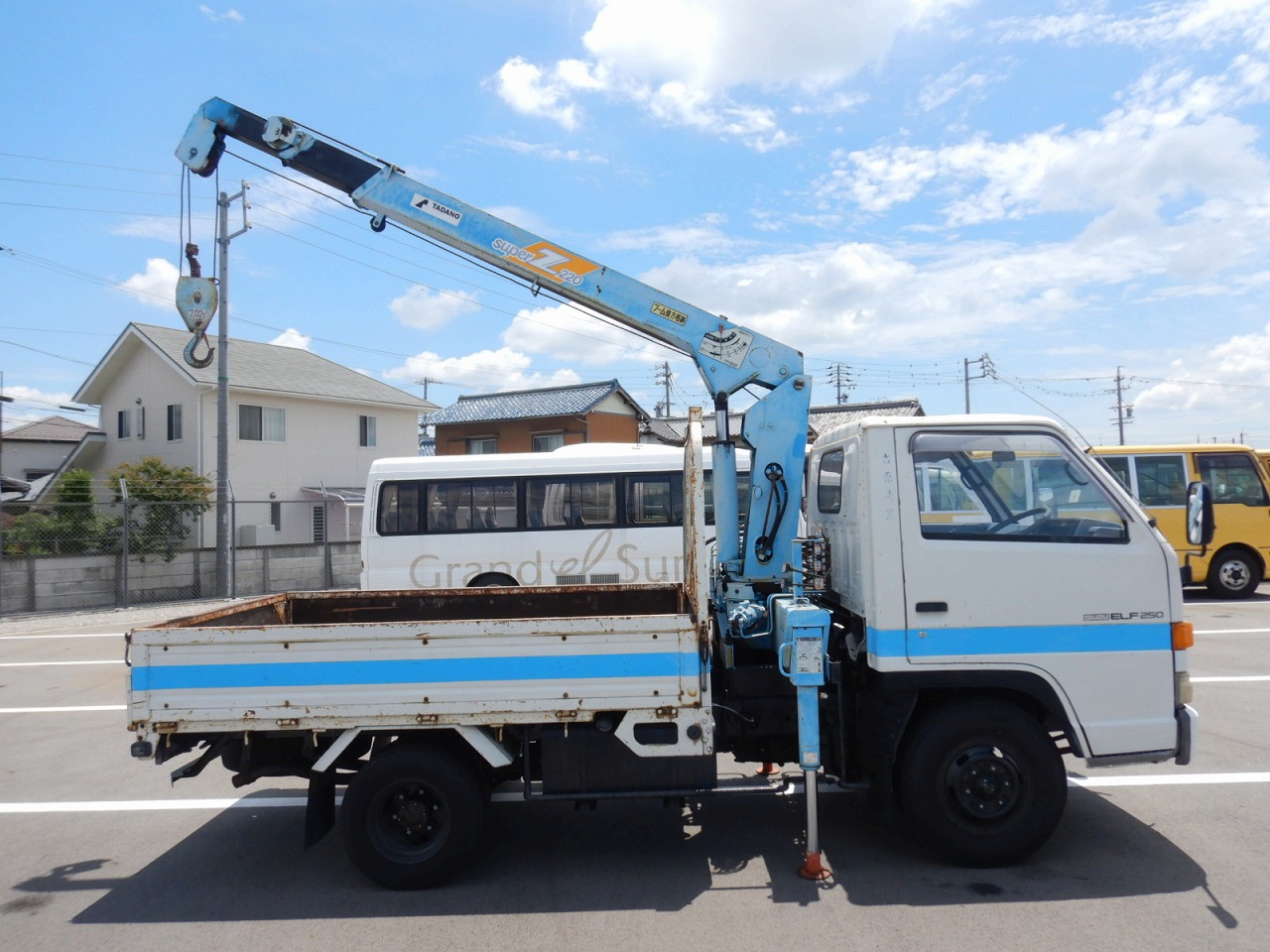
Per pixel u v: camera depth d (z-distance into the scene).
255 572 18.52
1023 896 3.97
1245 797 5.21
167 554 17.55
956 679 4.23
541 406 31.83
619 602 5.99
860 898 4.01
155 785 6.10
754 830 4.96
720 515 5.86
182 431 23.61
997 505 4.37
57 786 6.11
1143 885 4.07
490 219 6.28
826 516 5.31
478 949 3.63
